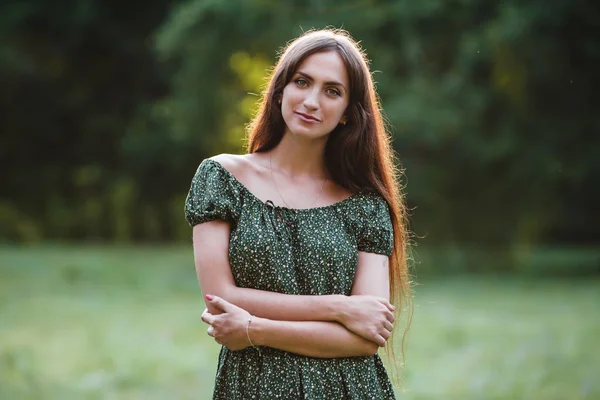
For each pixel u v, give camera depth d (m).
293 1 17.98
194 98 20.34
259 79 20.75
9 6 27.55
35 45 28.28
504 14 17.83
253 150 3.31
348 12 17.81
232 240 3.08
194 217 3.11
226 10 18.17
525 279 19.11
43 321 11.88
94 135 29.17
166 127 26.89
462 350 9.65
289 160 3.25
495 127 19.61
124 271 18.56
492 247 21.83
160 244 28.72
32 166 29.50
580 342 10.18
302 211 3.16
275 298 3.00
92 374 8.05
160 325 11.59
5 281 16.53
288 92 3.14
